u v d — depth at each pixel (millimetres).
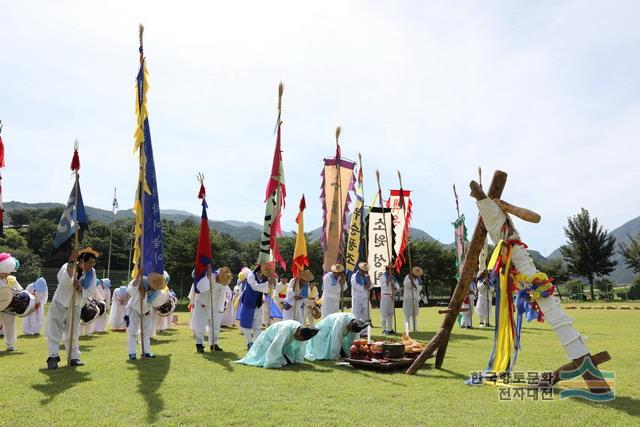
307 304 15211
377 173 13555
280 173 11086
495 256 6648
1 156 8422
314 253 46750
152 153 10242
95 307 12797
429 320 20953
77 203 8586
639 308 30188
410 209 16547
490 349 10336
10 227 51656
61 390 6164
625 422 4750
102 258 48969
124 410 5215
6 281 10047
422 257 49969
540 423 4723
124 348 10719
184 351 10289
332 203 13469
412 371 7453
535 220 6441
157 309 13234
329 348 9203
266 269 10344
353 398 5781
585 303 41594
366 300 14648
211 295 10422
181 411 5176
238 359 9094
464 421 4801
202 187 10844
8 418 4906
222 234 57719
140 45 10008
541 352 9547
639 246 54000
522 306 6535
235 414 5051
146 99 9914
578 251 51188
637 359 8625
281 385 6523
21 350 10297
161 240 10227
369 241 15844
